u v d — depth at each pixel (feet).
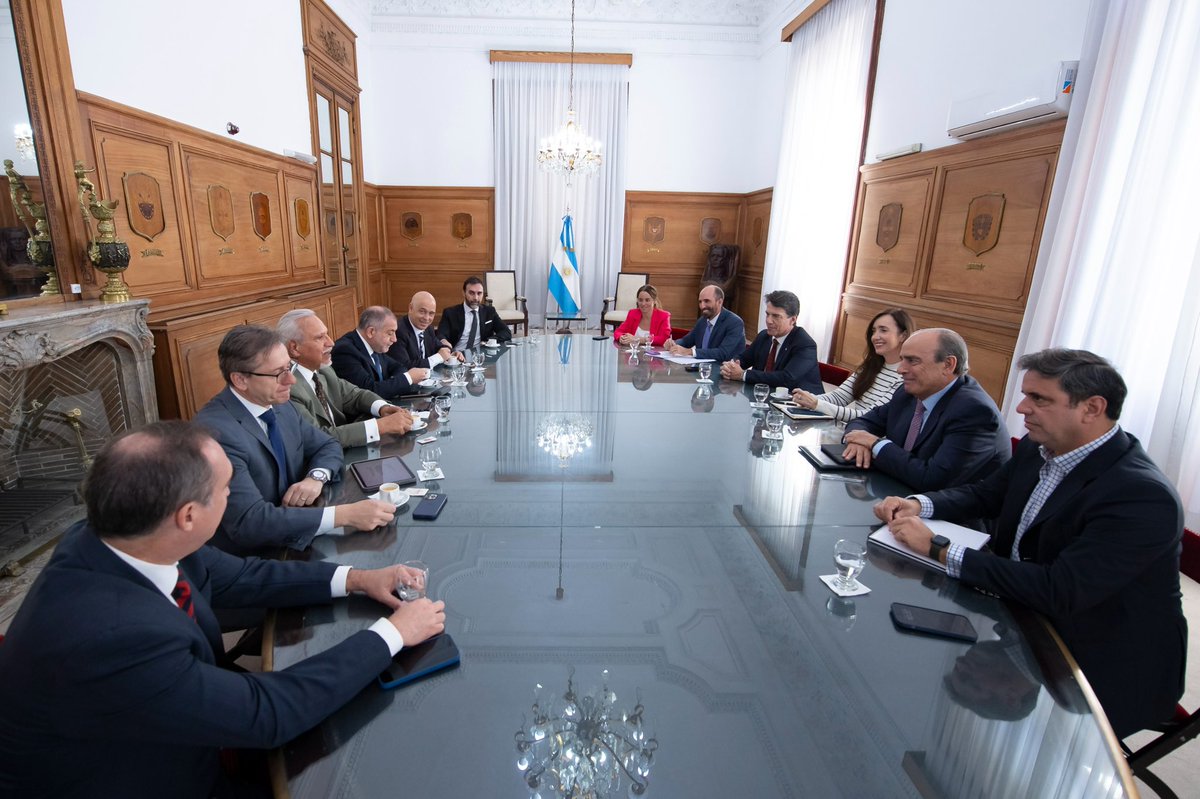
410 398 8.71
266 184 14.96
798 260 20.12
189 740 2.51
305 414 6.73
